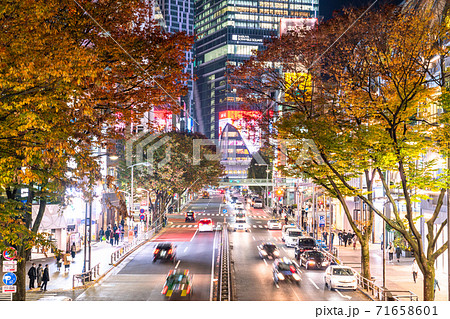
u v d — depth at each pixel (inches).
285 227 2278.5
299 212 3024.1
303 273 1460.4
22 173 510.3
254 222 3240.7
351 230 2431.1
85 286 1208.8
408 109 836.0
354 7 978.1
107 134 704.4
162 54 645.3
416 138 831.7
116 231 2285.9
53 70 470.6
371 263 1641.2
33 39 478.0
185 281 1103.6
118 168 2659.9
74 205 1889.8
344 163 916.6
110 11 620.4
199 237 2393.0
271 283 1252.5
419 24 851.4
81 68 493.0
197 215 3752.5
